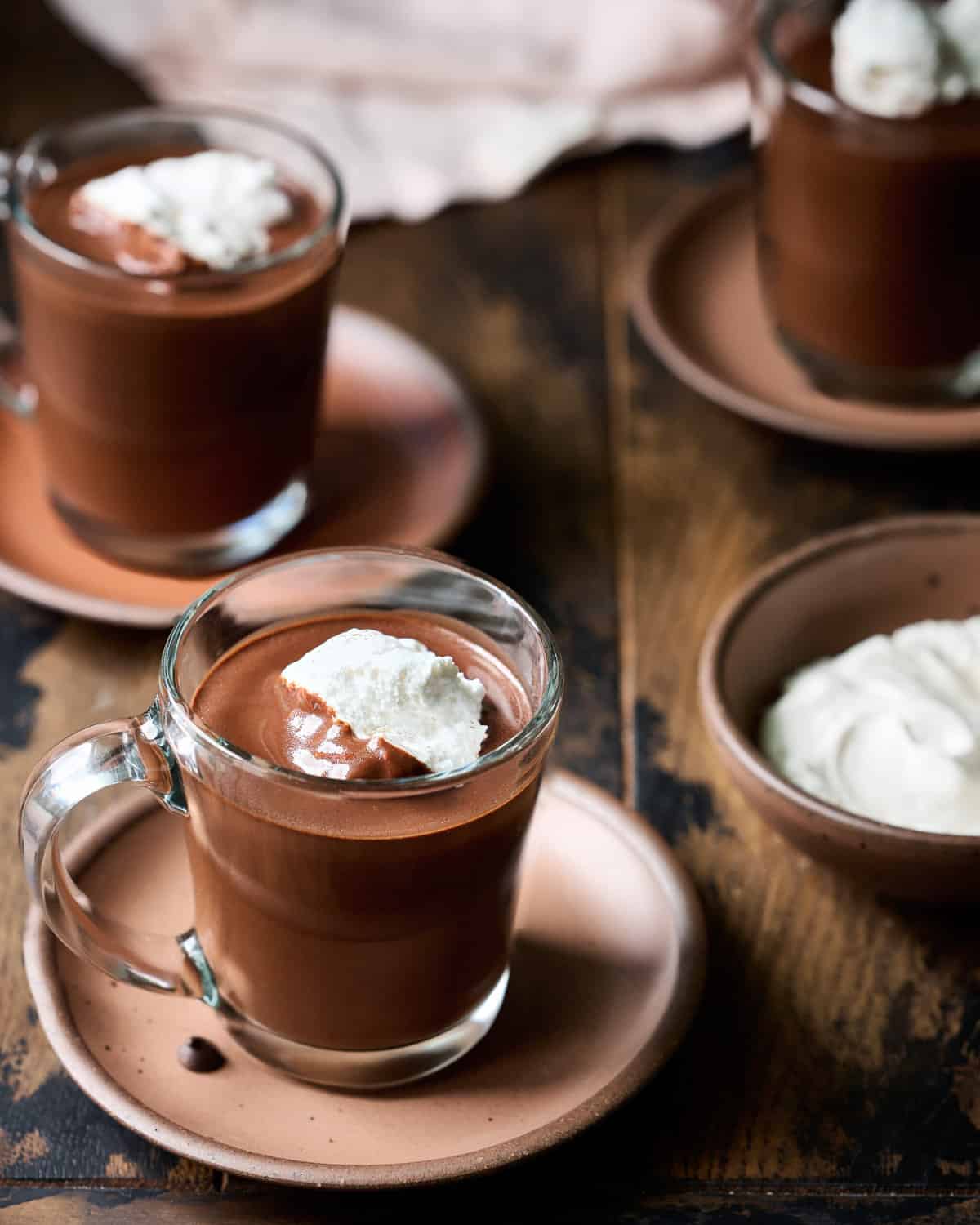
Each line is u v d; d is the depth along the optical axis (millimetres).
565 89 1104
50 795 704
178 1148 702
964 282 914
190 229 842
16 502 894
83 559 877
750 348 977
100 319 825
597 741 837
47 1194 719
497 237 1043
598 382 976
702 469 939
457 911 706
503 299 1012
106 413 842
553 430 952
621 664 862
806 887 799
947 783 774
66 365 838
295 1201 719
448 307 1005
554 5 1110
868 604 835
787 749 796
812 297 935
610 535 910
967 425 942
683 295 997
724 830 813
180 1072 726
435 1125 720
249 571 722
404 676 702
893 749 783
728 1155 734
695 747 837
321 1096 726
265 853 693
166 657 703
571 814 783
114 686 847
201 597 715
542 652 713
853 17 897
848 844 751
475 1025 734
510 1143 703
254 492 866
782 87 906
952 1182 731
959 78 894
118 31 1111
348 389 943
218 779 690
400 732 699
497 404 961
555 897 769
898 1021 766
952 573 835
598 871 772
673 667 863
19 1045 749
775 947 783
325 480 909
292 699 707
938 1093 750
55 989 730
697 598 888
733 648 806
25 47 1141
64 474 865
